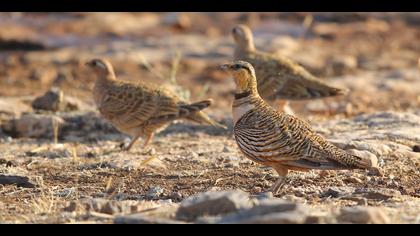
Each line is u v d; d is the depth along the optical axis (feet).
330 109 74.69
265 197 39.81
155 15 130.62
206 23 125.59
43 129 64.95
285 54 103.09
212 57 103.65
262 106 45.29
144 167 51.67
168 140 62.54
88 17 125.29
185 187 46.80
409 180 47.60
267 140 43.32
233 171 50.19
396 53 109.60
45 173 51.13
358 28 123.13
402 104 78.79
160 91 59.67
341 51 109.40
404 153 52.85
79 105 73.15
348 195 43.01
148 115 59.06
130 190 46.32
